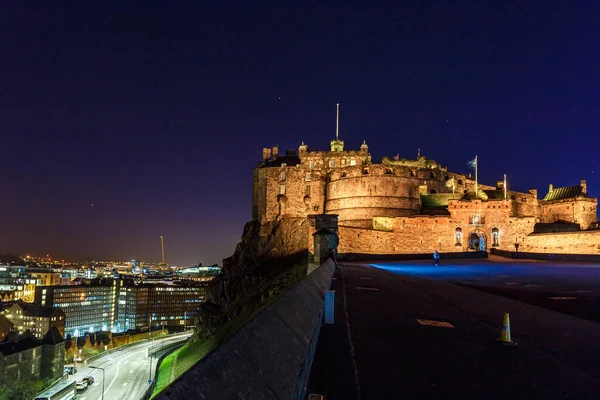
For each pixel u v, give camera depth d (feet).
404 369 26.45
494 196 311.27
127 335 554.46
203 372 8.61
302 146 368.48
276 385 11.19
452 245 235.40
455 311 52.75
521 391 22.86
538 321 46.98
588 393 22.82
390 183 315.17
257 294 271.08
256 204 373.40
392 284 84.43
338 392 21.81
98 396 347.97
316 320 26.20
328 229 120.98
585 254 190.29
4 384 308.60
